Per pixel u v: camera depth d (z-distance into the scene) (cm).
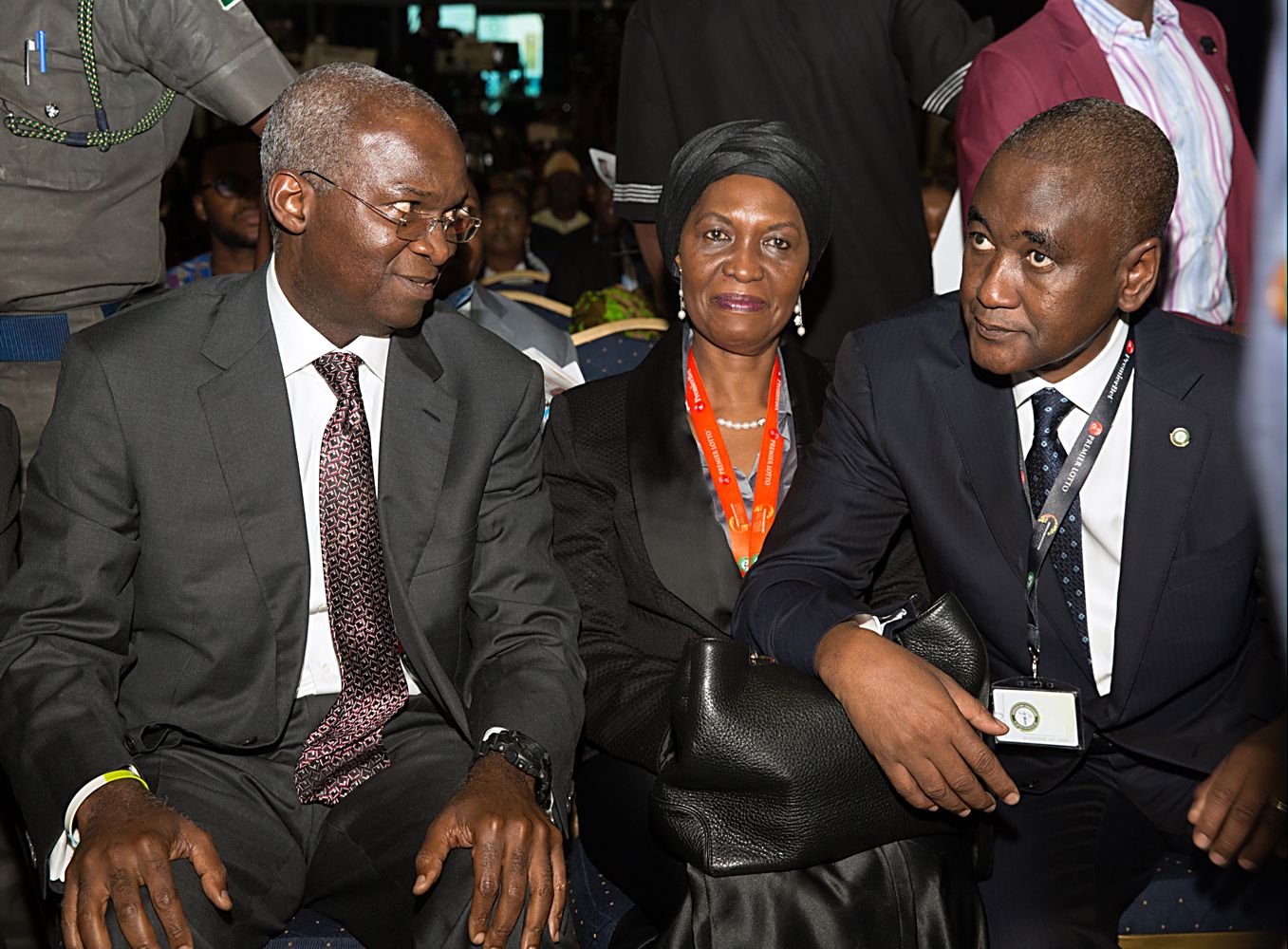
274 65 247
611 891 213
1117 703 194
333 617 195
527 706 192
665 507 218
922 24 280
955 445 198
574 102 1261
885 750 175
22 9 237
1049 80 256
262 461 189
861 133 286
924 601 222
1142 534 190
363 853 194
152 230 257
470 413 202
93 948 159
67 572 185
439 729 207
